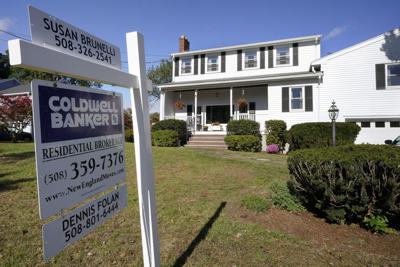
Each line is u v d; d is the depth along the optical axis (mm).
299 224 3834
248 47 18188
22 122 16094
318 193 3875
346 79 14531
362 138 14289
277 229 3664
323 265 2861
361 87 14281
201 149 13414
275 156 11312
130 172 6703
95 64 1851
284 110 15695
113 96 2188
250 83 16516
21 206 4414
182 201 4762
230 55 18797
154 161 8109
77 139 1773
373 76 14117
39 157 1477
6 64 39656
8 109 14977
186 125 16500
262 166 8047
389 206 3463
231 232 3566
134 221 3922
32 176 6219
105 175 2070
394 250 3178
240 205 4512
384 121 14055
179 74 20016
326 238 3438
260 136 14891
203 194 5145
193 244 3301
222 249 3182
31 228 3666
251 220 3947
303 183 4055
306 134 12141
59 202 1606
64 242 1684
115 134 2207
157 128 16109
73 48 1758
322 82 14914
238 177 6465
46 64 1481
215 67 19156
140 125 2328
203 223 3865
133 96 2303
